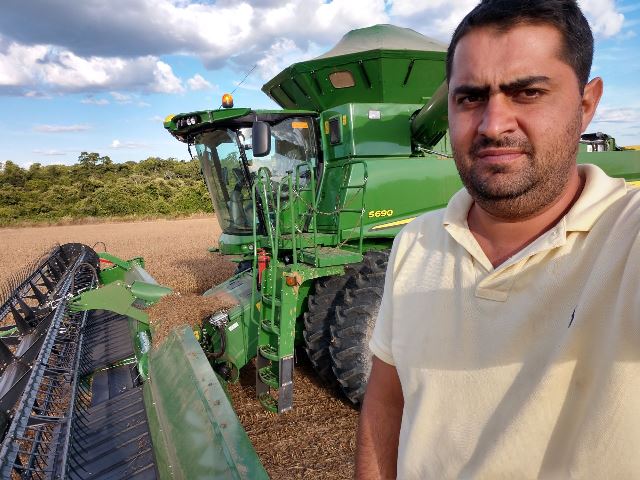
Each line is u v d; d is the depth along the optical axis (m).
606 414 0.74
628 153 5.50
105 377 3.71
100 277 6.02
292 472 3.09
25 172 42.47
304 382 4.42
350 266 3.90
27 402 2.48
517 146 0.85
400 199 4.44
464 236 1.00
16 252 15.95
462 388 0.95
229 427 2.18
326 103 5.04
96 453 2.65
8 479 1.91
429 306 1.04
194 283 8.88
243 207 4.64
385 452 1.24
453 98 0.94
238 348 3.81
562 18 0.84
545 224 0.92
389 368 1.26
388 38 4.90
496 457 0.86
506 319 0.89
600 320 0.78
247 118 4.17
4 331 4.66
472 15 0.90
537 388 0.83
